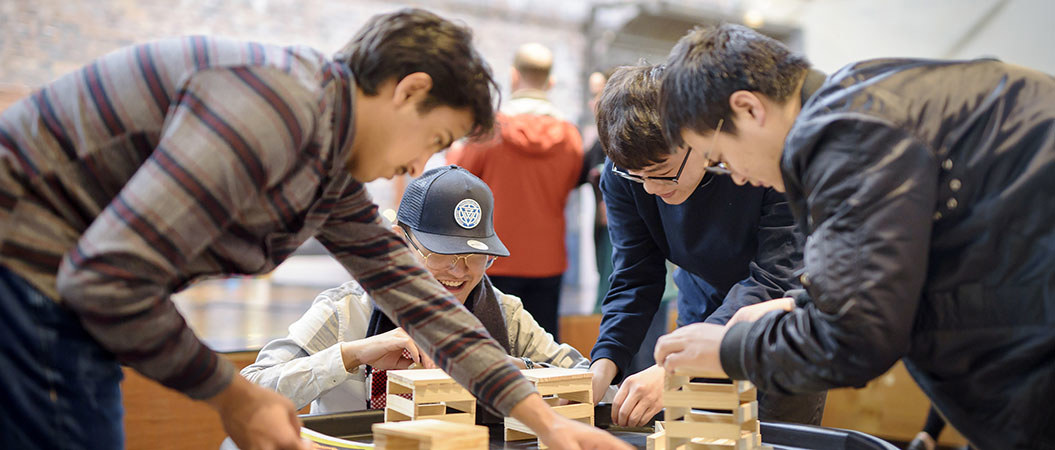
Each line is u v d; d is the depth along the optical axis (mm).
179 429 2424
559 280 3229
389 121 1037
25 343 947
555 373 1440
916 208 935
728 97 1077
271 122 899
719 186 1708
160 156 888
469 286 1809
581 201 5941
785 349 1006
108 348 933
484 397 1223
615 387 1851
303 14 7020
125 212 871
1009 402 1015
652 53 7836
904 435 3777
